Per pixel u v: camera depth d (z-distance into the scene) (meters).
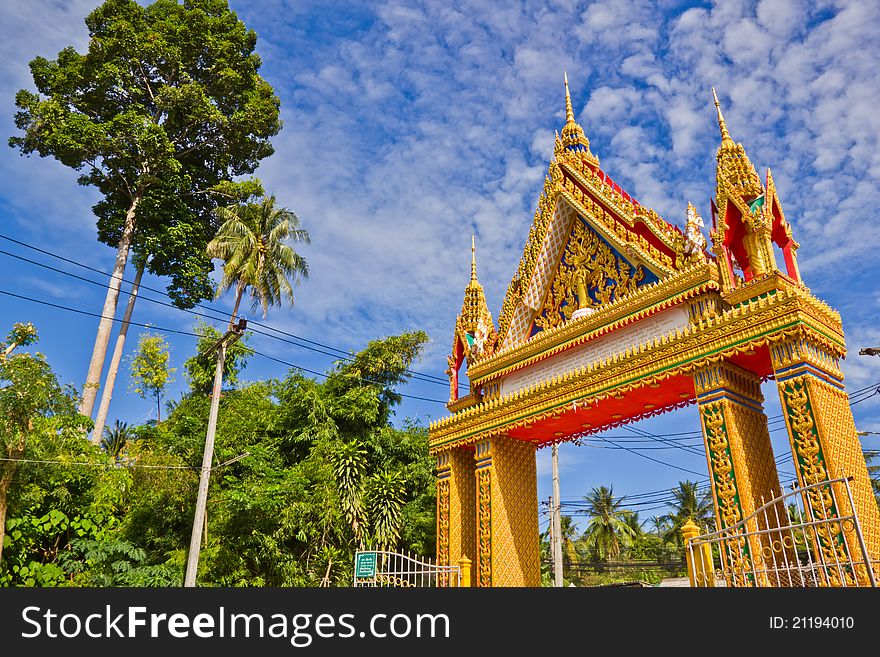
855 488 10.77
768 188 13.71
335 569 22.62
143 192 32.22
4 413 17.00
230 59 35.91
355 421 27.27
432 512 24.59
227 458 23.03
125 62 32.78
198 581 20.17
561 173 18.92
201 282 33.25
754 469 12.27
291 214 32.47
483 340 20.03
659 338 13.95
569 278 17.98
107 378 29.41
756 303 12.30
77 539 20.39
